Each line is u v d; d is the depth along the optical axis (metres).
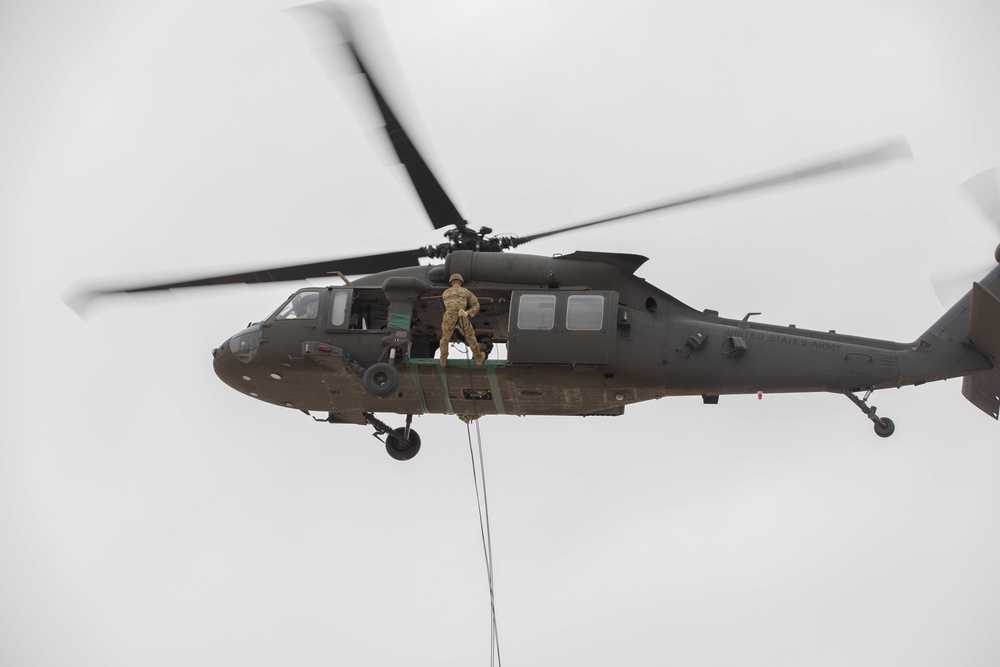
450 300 62.53
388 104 55.94
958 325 64.62
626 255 63.53
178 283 66.25
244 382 67.38
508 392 63.88
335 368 64.12
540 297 63.03
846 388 64.00
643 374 62.88
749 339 63.84
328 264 66.56
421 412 66.62
